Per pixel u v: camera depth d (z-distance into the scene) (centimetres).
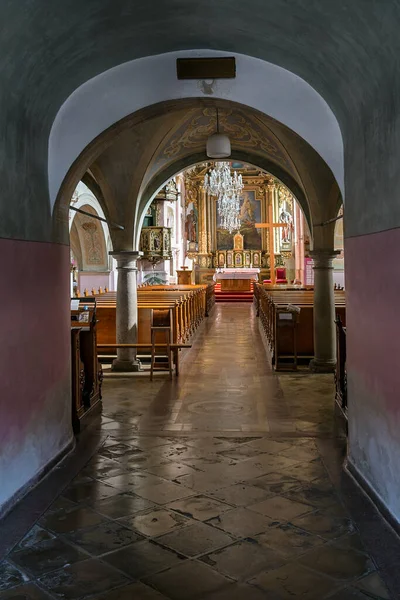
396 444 416
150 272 2539
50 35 441
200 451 605
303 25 448
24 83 467
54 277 584
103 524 430
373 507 456
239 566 367
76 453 602
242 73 586
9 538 409
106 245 1934
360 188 496
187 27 513
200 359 1216
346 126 538
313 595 333
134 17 475
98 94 590
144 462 572
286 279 3166
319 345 1059
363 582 346
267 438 650
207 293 2312
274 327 1135
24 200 504
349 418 549
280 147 1001
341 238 2009
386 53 383
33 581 352
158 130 945
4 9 367
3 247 456
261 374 1042
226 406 806
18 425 481
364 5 362
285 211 3441
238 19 485
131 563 372
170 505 464
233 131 1037
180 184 3167
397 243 405
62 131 580
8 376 462
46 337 555
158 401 841
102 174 1028
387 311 431
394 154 405
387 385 434
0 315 448
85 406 766
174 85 600
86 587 345
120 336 1101
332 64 475
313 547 391
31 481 503
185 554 383
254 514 446
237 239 3475
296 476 529
